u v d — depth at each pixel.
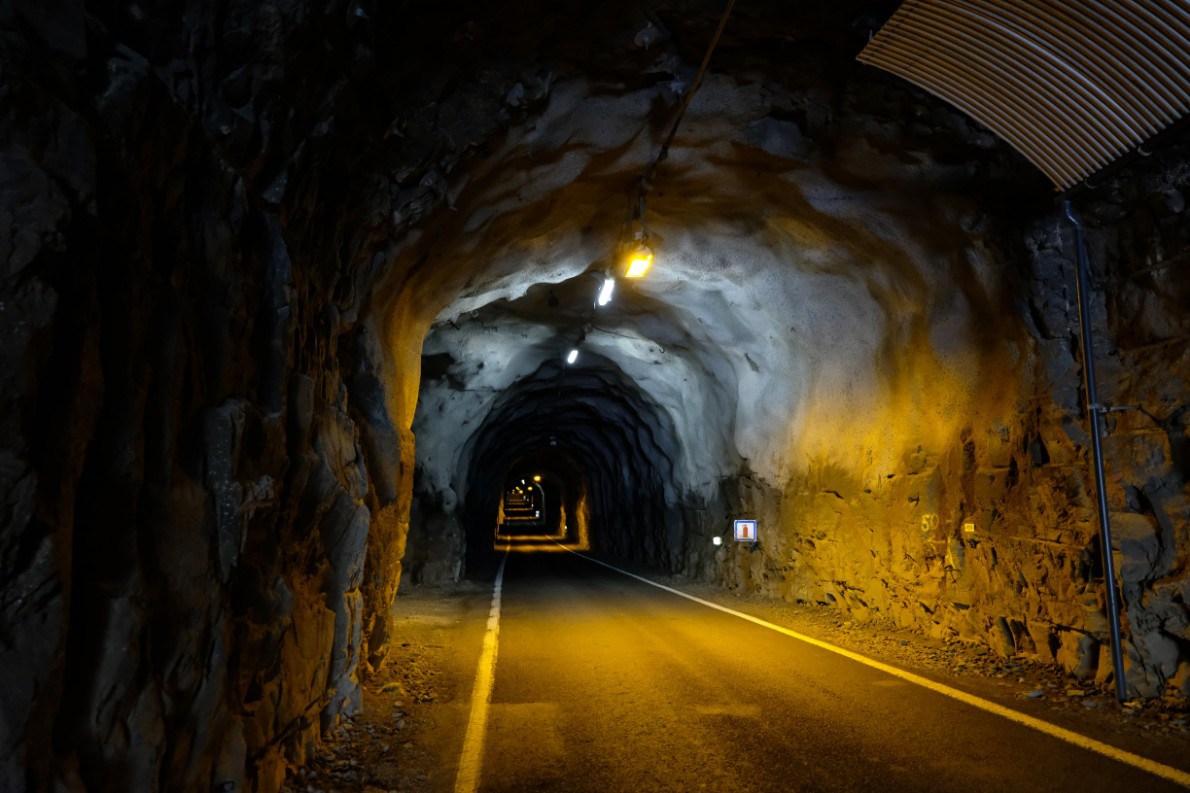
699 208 9.89
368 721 5.89
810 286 11.15
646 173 8.71
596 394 22.91
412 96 5.56
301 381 4.64
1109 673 6.48
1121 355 6.55
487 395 17.98
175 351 3.14
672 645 9.29
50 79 2.58
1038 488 7.45
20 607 2.26
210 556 3.25
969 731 5.48
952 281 8.61
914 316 9.54
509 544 39.88
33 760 2.27
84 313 2.57
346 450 5.74
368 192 5.93
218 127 3.68
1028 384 7.68
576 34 6.06
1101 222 6.59
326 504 5.03
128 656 2.64
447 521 18.36
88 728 2.55
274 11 3.70
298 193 4.73
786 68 6.89
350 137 5.21
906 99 7.03
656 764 4.95
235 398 3.71
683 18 6.18
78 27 2.75
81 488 2.65
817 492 12.40
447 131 6.14
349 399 7.13
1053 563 7.19
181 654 3.01
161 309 3.12
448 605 13.65
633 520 27.05
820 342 11.90
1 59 2.32
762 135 7.97
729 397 16.03
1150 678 6.05
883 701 6.38
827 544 12.08
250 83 3.83
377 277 6.91
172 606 3.01
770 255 10.90
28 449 2.28
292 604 4.21
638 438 23.84
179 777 3.06
